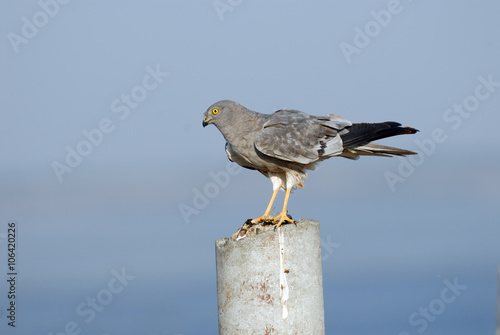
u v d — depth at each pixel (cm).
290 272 941
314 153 1305
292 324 942
